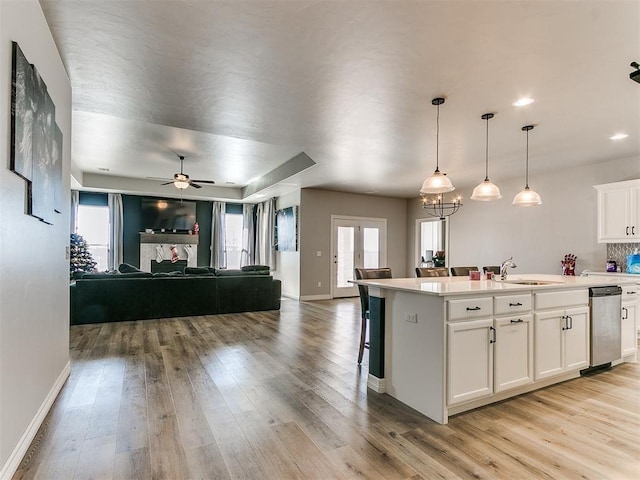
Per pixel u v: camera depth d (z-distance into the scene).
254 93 2.98
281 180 6.74
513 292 2.70
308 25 2.08
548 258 5.86
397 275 8.91
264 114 3.44
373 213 8.62
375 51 2.34
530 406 2.60
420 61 2.46
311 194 7.86
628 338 3.63
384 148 4.55
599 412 2.50
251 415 2.40
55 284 2.55
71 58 2.47
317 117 3.51
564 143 4.30
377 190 7.91
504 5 1.88
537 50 2.32
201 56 2.42
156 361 3.49
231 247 10.20
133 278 5.51
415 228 8.79
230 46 2.30
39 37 1.97
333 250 8.11
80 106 3.28
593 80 2.72
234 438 2.11
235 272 6.46
